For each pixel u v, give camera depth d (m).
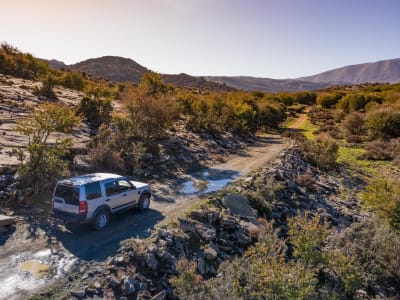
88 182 10.28
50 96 33.12
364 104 71.50
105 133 19.70
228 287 7.57
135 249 8.85
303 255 9.79
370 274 10.37
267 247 9.19
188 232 10.52
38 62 58.06
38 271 7.77
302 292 7.37
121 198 11.50
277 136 46.69
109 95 36.34
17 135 17.97
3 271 7.62
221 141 31.33
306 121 69.94
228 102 48.47
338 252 10.41
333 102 92.94
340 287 9.55
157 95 26.19
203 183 17.97
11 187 11.80
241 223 12.42
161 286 7.93
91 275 7.76
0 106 23.70
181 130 31.33
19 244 9.02
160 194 15.23
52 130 13.30
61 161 13.37
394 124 41.31
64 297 6.85
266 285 7.50
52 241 9.45
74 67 196.00
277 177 19.84
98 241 9.71
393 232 12.89
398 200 13.80
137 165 17.94
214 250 9.99
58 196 10.21
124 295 7.23
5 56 51.66
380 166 30.00
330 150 29.11
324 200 19.17
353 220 16.97
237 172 21.19
